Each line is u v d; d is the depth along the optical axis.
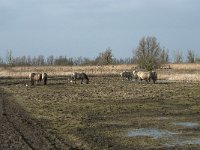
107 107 35.09
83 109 33.91
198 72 84.25
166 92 47.75
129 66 108.31
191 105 35.84
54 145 19.67
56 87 57.97
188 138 21.91
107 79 78.94
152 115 30.52
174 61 126.62
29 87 58.16
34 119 28.28
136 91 49.94
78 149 19.05
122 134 23.23
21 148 18.73
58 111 32.53
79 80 73.81
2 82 69.56
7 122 26.48
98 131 24.17
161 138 21.97
